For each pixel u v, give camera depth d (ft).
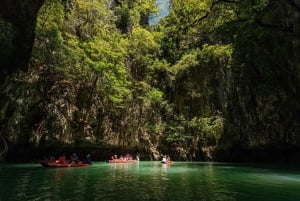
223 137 138.21
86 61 121.39
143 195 47.60
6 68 55.98
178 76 152.66
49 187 55.31
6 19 51.96
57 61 112.57
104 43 131.44
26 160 118.93
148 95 145.59
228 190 53.42
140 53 153.48
